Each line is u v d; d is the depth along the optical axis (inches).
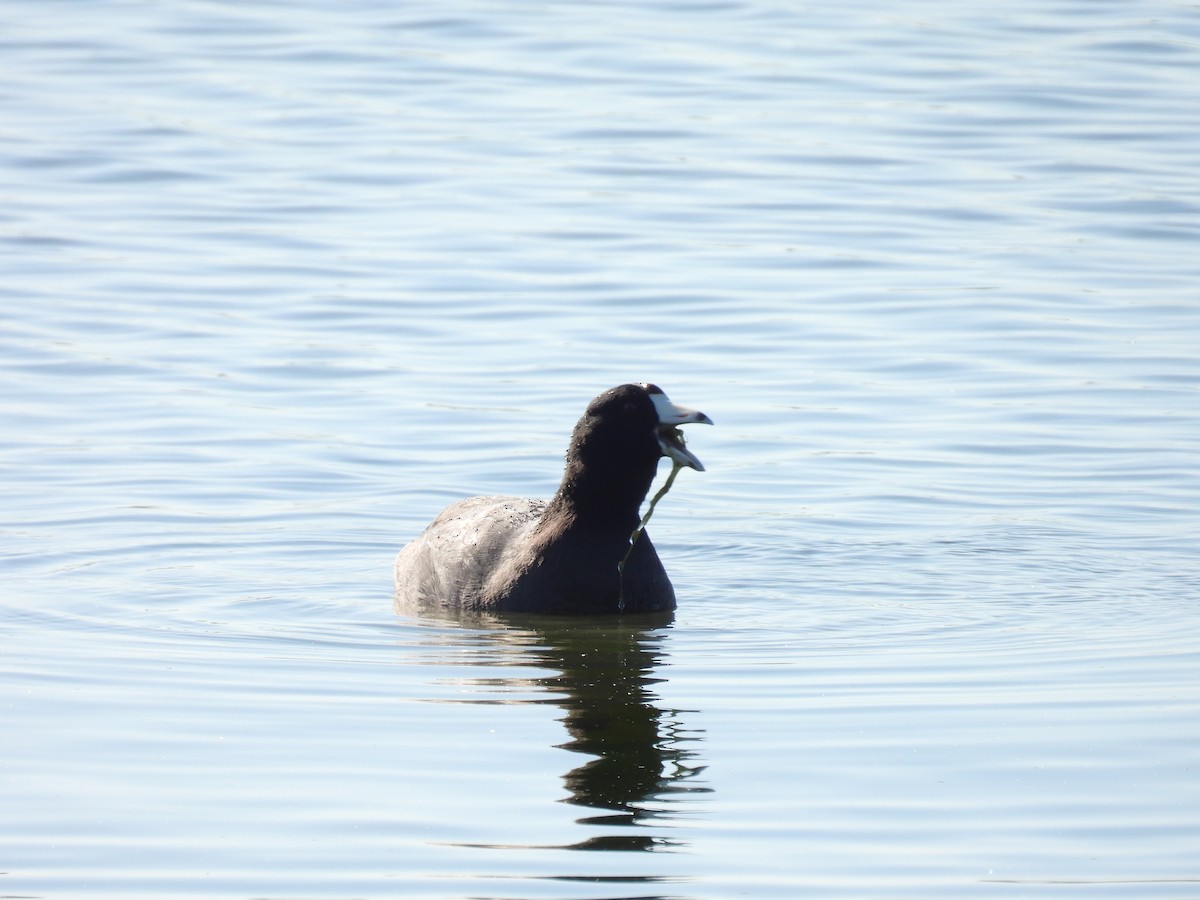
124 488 605.9
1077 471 625.9
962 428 668.7
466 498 583.8
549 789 339.3
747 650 447.2
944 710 389.4
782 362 736.3
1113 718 381.4
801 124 1065.5
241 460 637.3
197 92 1131.3
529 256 862.5
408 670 424.8
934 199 939.3
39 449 640.4
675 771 348.8
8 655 432.5
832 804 331.6
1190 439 653.3
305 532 571.2
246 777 345.7
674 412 486.0
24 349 741.3
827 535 570.3
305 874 300.7
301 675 419.2
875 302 802.2
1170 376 716.0
